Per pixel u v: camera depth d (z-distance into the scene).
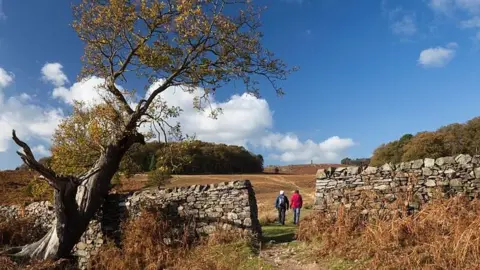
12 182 32.69
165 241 15.33
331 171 14.24
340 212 13.08
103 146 17.06
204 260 13.45
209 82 17.33
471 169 12.18
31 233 18.88
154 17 16.30
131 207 16.62
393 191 13.02
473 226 10.19
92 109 18.53
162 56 16.75
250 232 14.70
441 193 12.21
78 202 16.12
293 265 11.84
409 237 11.03
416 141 42.97
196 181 53.78
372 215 12.87
